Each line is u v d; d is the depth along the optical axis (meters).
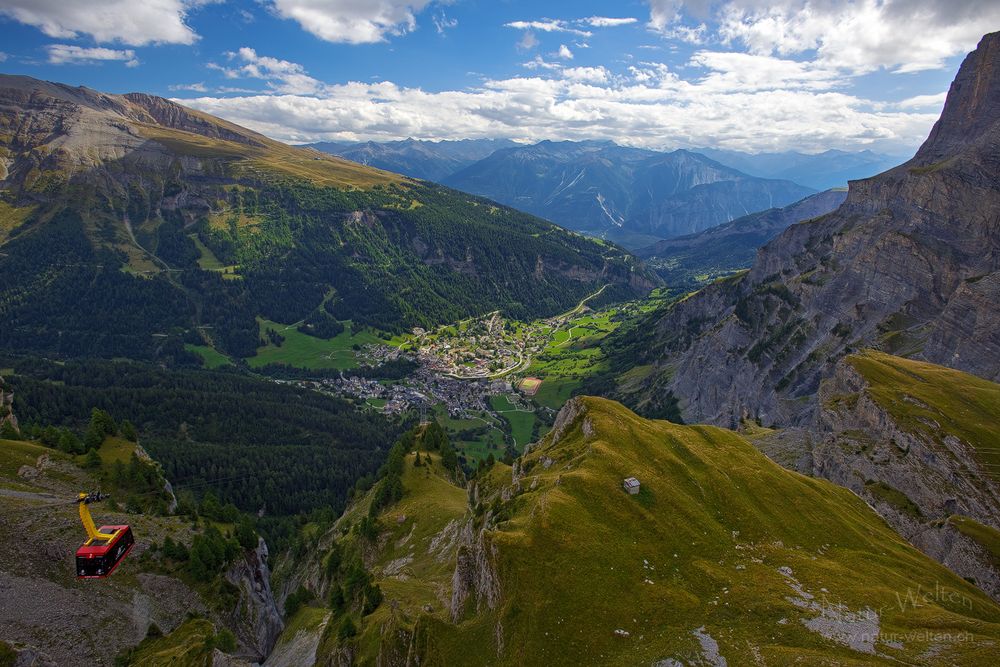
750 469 94.94
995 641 54.06
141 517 114.44
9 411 155.25
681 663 55.56
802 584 67.44
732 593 65.44
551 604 64.44
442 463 175.75
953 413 113.88
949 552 90.75
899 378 132.50
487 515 97.88
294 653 108.50
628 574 68.00
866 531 89.00
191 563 106.62
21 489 109.88
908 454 110.00
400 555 129.00
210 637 85.38
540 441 122.81
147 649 90.25
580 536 72.00
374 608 95.69
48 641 83.94
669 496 81.44
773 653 54.88
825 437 131.50
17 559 92.38
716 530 77.88
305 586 151.88
